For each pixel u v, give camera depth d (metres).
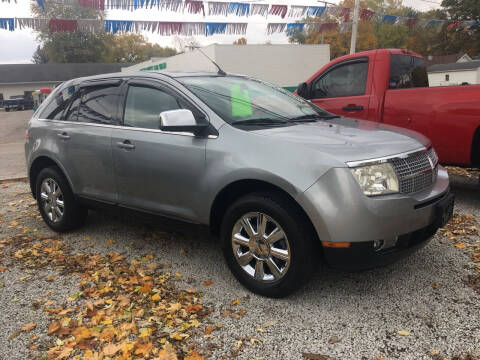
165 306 3.14
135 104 3.98
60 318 3.05
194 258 4.04
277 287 3.09
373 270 3.62
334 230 2.76
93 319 2.98
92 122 4.30
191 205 3.50
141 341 2.73
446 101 5.07
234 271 3.36
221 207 3.47
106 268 3.83
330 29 11.09
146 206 3.87
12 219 5.61
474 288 3.25
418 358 2.48
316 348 2.61
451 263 3.69
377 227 2.76
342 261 2.82
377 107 5.80
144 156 3.74
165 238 4.59
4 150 14.66
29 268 3.96
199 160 3.36
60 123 4.64
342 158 2.81
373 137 3.23
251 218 3.21
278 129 3.32
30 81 55.59
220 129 3.34
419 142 3.32
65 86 4.90
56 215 4.84
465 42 35.06
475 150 4.98
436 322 2.83
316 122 3.70
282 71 21.66
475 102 4.81
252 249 3.20
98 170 4.19
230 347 2.66
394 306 3.05
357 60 6.18
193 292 3.34
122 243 4.50
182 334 2.77
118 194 4.09
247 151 3.12
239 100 3.75
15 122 32.22
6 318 3.09
